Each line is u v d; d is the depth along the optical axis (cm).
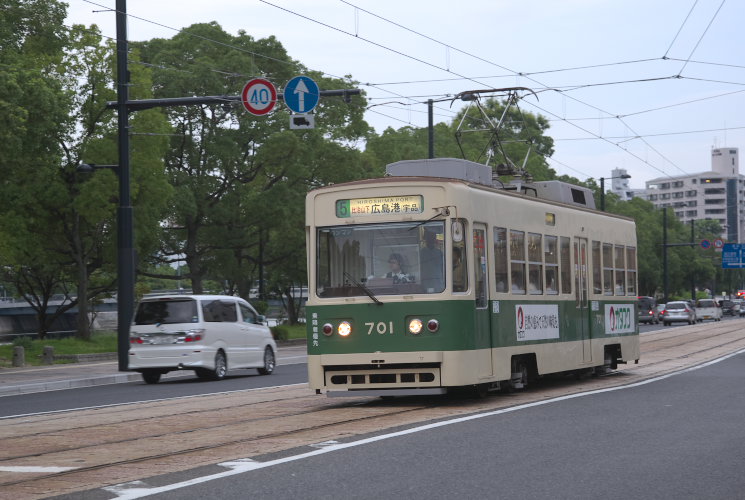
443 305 1484
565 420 1278
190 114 4722
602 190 6669
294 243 5472
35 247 4191
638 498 769
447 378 1481
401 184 1523
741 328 5556
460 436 1123
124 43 2862
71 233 4362
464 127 7638
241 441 1122
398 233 1516
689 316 7038
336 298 1528
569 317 1912
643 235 9700
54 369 3108
